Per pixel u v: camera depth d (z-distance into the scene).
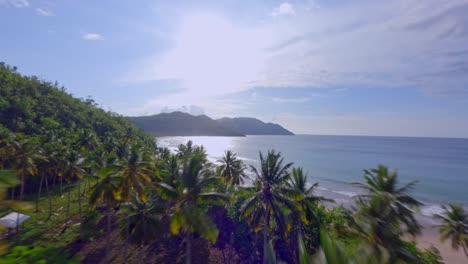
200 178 20.56
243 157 145.00
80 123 86.06
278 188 24.66
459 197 61.50
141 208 24.30
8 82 79.19
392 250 13.38
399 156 145.62
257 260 28.66
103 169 24.02
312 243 27.81
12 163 34.19
